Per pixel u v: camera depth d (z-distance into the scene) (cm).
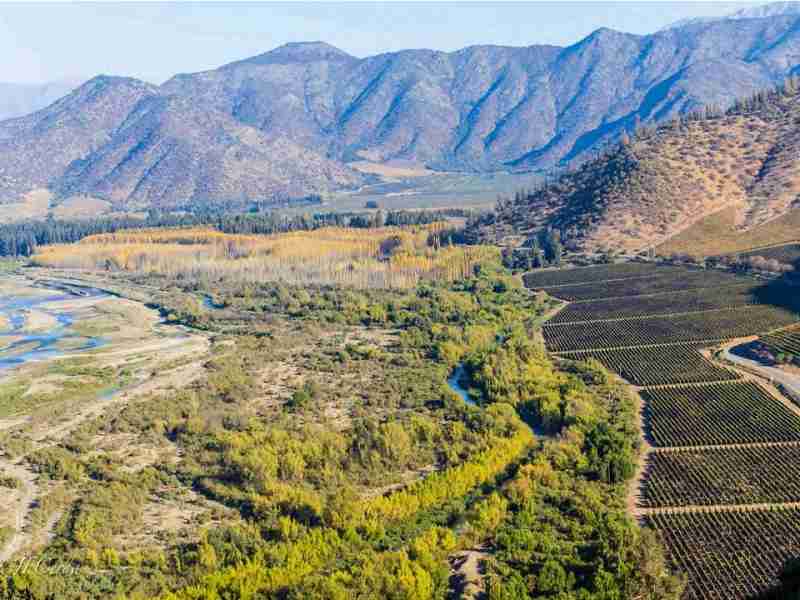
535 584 10425
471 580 10650
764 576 10694
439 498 13175
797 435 15525
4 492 13638
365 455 14725
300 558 11050
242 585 10388
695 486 13512
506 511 12569
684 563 11131
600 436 15088
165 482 14075
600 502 12938
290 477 13988
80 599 10288
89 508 12794
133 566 11238
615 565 10612
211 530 12050
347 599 9844
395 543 11694
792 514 12425
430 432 15812
